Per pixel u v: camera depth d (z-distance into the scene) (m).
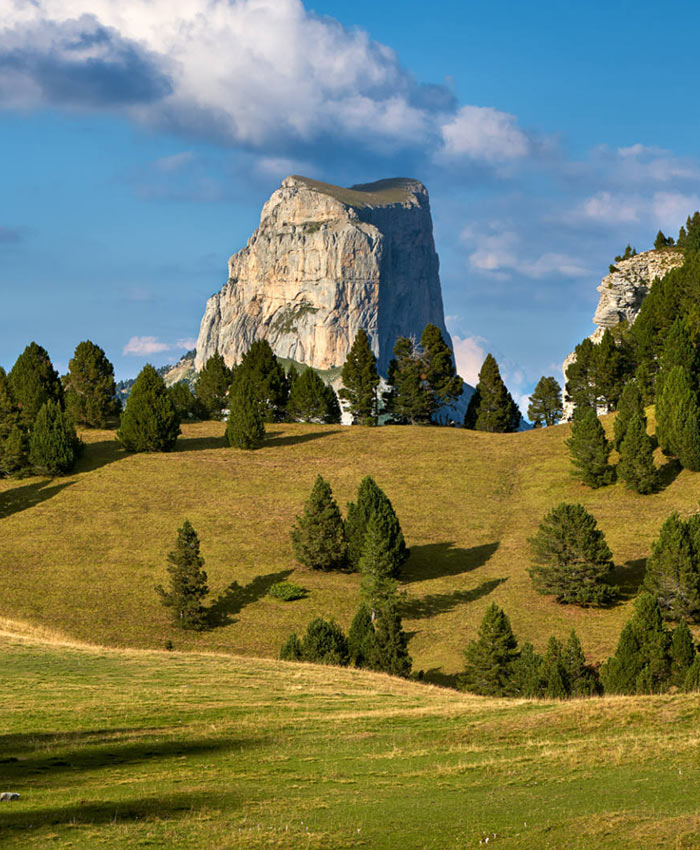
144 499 102.62
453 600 78.00
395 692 44.66
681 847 18.94
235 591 80.12
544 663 55.06
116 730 33.12
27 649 51.28
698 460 99.25
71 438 114.19
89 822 21.36
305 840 20.11
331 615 75.75
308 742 31.33
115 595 79.12
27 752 29.50
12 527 94.56
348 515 86.00
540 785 24.55
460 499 104.00
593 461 101.75
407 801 23.42
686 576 67.00
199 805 23.14
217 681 44.38
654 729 29.05
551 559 75.56
